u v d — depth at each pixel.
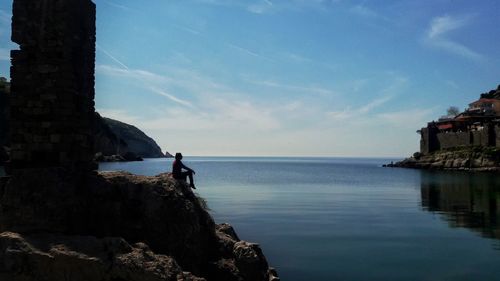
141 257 13.65
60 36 16.55
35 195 15.16
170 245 15.95
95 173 17.25
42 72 16.56
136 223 16.02
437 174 124.06
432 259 26.62
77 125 17.20
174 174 20.56
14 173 15.58
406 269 24.34
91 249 13.54
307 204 57.06
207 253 17.16
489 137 131.12
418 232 36.00
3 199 15.21
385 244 30.97
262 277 16.92
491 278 22.67
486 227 38.38
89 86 18.53
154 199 16.31
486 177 107.00
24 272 13.03
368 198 65.88
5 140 112.06
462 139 142.00
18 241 13.41
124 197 16.47
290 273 23.53
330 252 28.44
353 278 22.66
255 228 37.69
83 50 17.88
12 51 16.70
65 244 13.59
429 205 56.25
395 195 70.38
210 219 18.25
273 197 66.62
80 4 17.64
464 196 66.50
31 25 16.69
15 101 16.64
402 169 165.25
